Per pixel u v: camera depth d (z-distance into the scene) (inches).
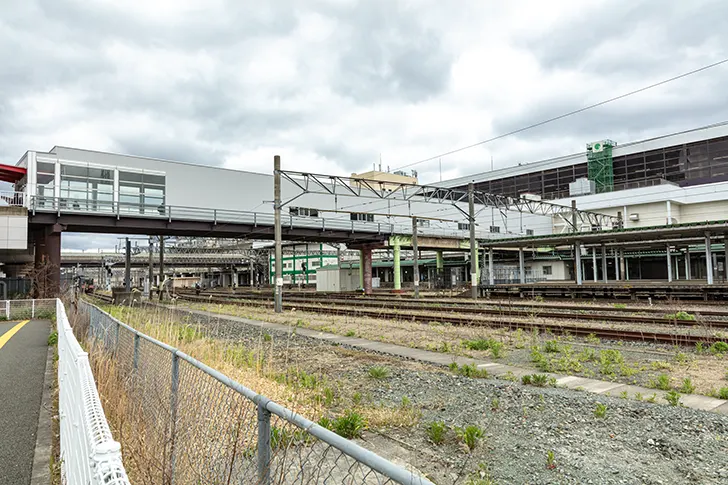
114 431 215.2
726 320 730.2
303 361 487.5
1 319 996.6
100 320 494.6
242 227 1732.3
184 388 185.9
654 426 268.2
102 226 1480.1
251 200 2319.1
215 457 149.7
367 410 305.9
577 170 3248.0
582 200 2886.3
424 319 836.6
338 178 1317.7
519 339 604.1
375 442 251.6
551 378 383.6
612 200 2755.9
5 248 1307.8
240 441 144.9
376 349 562.6
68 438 174.6
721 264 2380.7
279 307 1109.1
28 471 218.2
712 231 1269.7
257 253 3489.2
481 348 544.4
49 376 421.4
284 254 3811.5
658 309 882.8
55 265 1421.0
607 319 770.2
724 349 495.5
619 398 332.2
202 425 161.5
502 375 417.4
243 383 345.4
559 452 234.8
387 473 76.6
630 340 581.6
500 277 2149.4
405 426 277.6
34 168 1523.1
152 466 159.6
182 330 612.4
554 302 1234.0
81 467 127.8
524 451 237.5
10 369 453.7
